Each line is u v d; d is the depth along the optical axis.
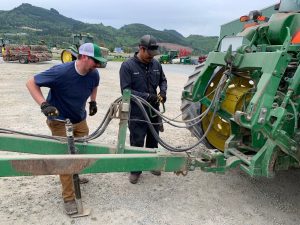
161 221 3.35
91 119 7.04
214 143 4.60
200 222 3.37
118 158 2.92
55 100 3.51
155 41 3.89
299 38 3.61
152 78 4.08
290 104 3.26
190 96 4.19
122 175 4.37
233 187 4.17
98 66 3.38
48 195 3.73
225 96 4.11
